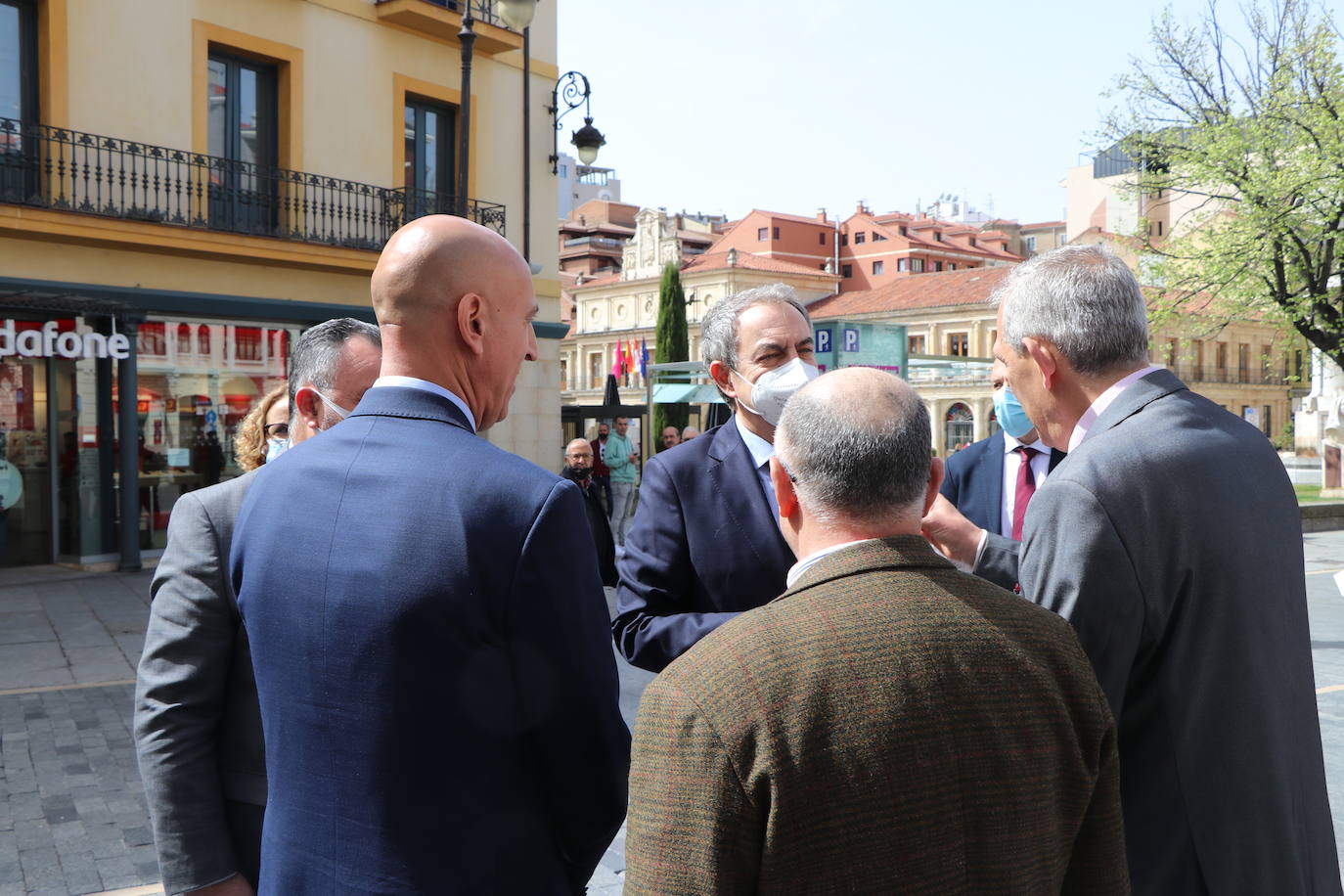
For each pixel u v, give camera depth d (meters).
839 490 1.30
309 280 13.53
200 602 1.88
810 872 1.11
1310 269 21.03
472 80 15.23
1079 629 1.57
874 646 1.17
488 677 1.43
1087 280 1.75
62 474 11.92
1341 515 18.53
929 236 85.12
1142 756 1.63
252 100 13.05
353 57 13.76
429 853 1.41
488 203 15.45
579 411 20.50
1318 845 1.66
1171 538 1.57
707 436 2.52
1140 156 23.05
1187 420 1.67
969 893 1.14
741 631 1.22
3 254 10.83
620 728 1.53
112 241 11.32
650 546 2.39
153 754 1.82
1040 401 1.84
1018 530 2.93
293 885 1.49
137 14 11.66
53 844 4.12
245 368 13.16
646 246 72.94
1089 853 1.30
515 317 1.67
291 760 1.52
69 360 11.84
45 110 11.08
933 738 1.14
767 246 78.94
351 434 1.59
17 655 7.55
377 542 1.45
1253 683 1.58
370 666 1.42
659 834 1.15
